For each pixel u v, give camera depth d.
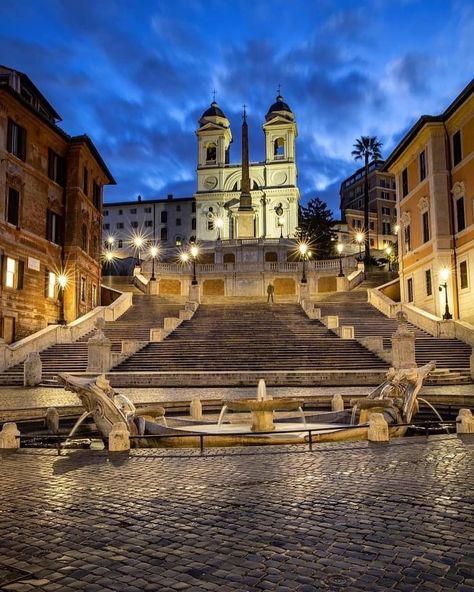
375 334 33.41
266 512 6.00
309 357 27.28
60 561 4.64
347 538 5.11
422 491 6.80
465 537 5.10
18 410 13.45
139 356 28.08
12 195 32.97
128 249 102.62
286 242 72.75
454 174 36.72
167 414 15.71
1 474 8.09
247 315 38.50
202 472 8.13
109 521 5.74
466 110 34.53
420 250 39.88
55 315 37.62
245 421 14.84
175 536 5.25
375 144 71.81
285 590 4.02
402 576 4.23
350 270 59.78
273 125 102.81
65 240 39.31
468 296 34.59
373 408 12.68
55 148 38.56
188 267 63.53
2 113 31.50
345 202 121.44
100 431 11.23
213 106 108.69
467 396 14.95
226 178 103.38
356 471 8.01
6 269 31.77
